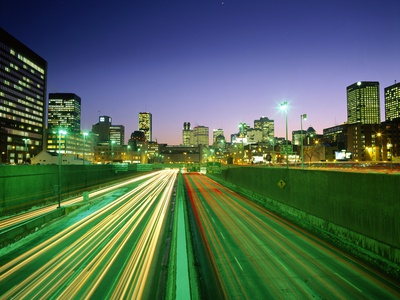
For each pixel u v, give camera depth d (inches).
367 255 524.1
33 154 7042.3
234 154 7081.7
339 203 636.7
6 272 525.3
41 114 7436.0
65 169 1589.6
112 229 856.3
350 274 476.1
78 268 539.2
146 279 483.8
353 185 589.0
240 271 504.4
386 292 415.8
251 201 1337.4
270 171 1140.5
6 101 6107.3
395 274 455.8
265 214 1002.7
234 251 609.0
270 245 639.8
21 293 442.9
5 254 625.9
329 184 680.4
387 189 496.7
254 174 1397.6
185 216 942.4
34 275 509.7
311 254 572.4
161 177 3745.1
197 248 634.2
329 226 668.7
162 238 748.6
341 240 608.1
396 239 474.9
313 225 742.5
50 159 3878.0
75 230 850.1
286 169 963.3
